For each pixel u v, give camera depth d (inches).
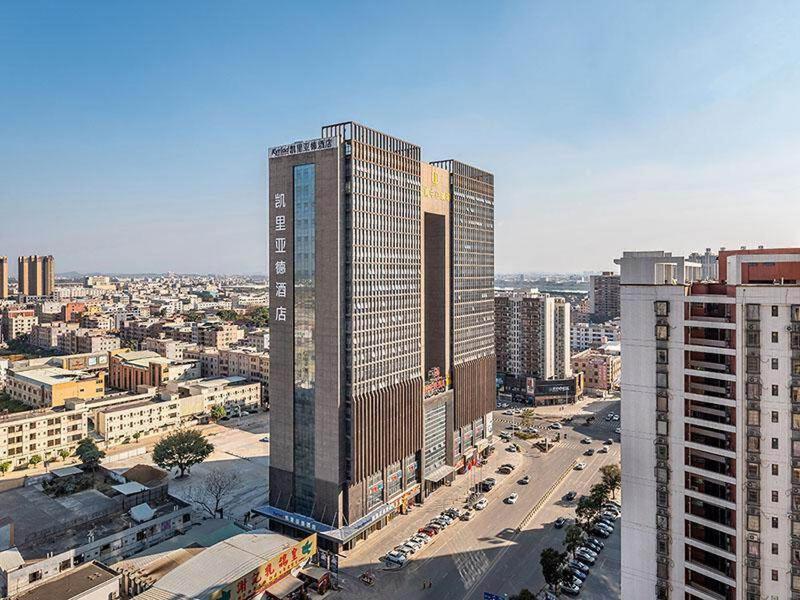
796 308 2490.2
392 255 5083.7
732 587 2637.8
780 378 2527.1
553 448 7249.0
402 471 5270.7
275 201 4862.2
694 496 2741.1
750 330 2583.7
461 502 5472.4
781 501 2527.1
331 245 4542.3
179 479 5954.7
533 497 5595.5
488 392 6973.4
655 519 2854.3
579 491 5753.0
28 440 6437.0
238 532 4411.9
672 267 2928.2
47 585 3449.8
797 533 2493.8
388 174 5039.4
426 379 5797.2
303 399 4724.4
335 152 4520.2
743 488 2596.0
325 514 4579.2
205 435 7632.9
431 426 5821.9
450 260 6186.0
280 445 4845.0
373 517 4697.3
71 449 6786.4
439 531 4803.2
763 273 2805.1
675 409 2787.9
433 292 6131.9
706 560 2763.3
